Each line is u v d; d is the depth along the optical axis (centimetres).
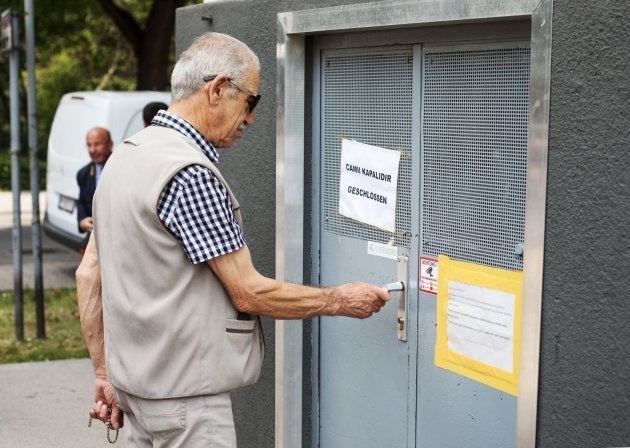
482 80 327
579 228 275
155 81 1619
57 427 588
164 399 293
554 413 288
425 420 364
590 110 269
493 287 323
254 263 446
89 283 342
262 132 433
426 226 357
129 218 288
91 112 1116
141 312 290
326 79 405
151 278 288
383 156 374
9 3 1469
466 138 335
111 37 2950
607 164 265
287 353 420
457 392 348
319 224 416
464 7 312
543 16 282
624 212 261
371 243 386
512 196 318
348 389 407
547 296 288
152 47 1608
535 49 286
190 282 288
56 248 1448
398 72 365
